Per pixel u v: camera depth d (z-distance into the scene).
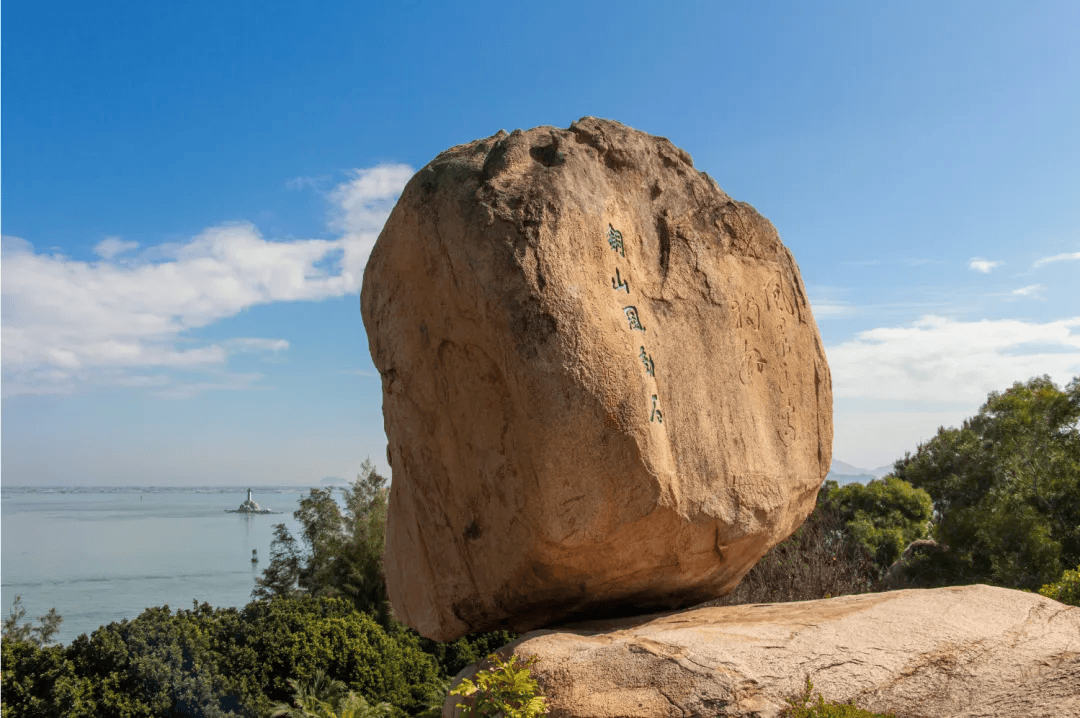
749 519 5.23
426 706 10.96
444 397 4.91
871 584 14.96
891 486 18.98
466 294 4.48
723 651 4.21
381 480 20.20
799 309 6.34
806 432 6.09
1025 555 13.96
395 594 5.86
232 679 9.53
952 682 4.34
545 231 4.43
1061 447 15.10
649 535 4.60
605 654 4.12
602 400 4.30
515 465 4.47
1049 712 4.33
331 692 10.16
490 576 4.84
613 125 5.43
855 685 4.18
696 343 5.29
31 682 7.99
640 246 5.24
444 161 5.00
